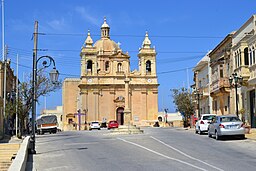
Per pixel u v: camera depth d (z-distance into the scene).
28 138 25.11
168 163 16.78
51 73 23.94
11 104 45.72
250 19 38.31
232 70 43.62
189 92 63.72
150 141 29.34
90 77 90.12
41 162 18.77
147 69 93.31
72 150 24.34
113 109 90.31
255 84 36.69
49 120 62.53
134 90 91.56
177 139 31.12
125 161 17.88
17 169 11.52
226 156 19.31
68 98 103.06
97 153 21.95
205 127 38.09
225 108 48.97
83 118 88.69
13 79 64.44
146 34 94.50
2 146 28.89
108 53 92.56
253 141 27.39
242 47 38.88
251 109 39.62
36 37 24.89
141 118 91.00
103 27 96.94
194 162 16.98
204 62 60.06
